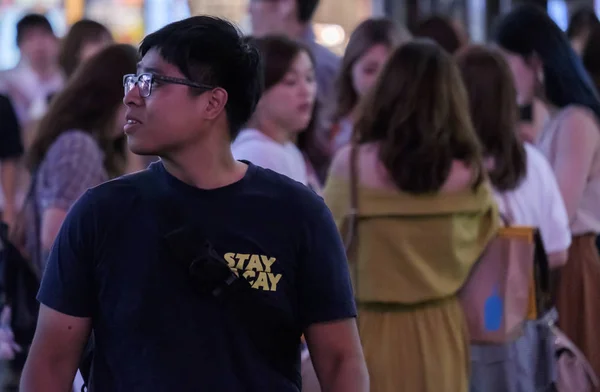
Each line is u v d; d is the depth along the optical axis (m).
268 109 6.41
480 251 5.93
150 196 3.59
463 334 5.87
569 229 7.42
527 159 6.67
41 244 6.40
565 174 7.38
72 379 3.65
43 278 3.64
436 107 5.68
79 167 6.05
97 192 3.62
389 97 5.76
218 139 3.64
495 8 14.59
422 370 5.70
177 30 3.58
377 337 5.73
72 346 3.61
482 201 5.82
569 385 6.52
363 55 8.39
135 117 3.58
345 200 5.76
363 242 5.74
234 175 3.67
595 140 7.46
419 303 5.73
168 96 3.54
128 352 3.51
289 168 6.14
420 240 5.68
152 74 3.55
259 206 3.62
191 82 3.55
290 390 3.64
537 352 6.19
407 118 5.65
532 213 6.62
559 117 7.52
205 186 3.62
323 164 8.15
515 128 6.55
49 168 6.12
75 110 6.32
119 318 3.52
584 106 7.50
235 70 3.62
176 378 3.48
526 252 5.95
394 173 5.61
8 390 7.43
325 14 15.96
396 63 5.84
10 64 16.83
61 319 3.57
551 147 7.52
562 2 13.59
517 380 5.98
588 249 7.52
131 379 3.50
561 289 7.54
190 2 15.84
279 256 3.61
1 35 16.86
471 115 6.47
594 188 7.51
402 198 5.66
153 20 17.20
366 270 5.72
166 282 3.52
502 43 7.82
